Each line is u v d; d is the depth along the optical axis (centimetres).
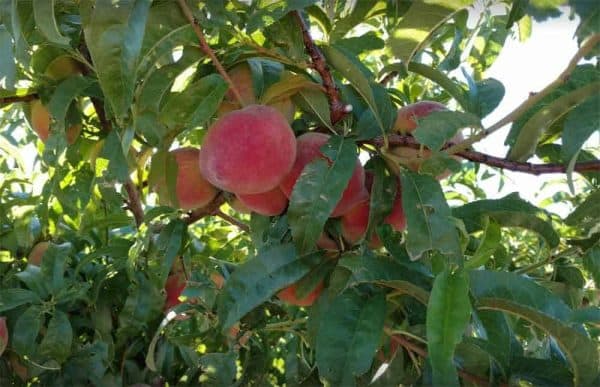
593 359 33
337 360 32
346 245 39
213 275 51
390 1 43
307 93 38
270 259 36
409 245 32
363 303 34
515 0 31
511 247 66
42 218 48
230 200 45
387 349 40
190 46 36
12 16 32
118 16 30
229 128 36
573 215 40
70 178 47
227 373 45
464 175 67
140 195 49
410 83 56
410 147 37
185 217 46
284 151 36
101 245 53
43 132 48
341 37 44
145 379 50
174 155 42
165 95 39
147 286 47
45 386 47
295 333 47
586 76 38
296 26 36
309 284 37
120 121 32
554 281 46
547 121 34
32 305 44
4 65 35
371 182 40
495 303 34
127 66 30
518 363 36
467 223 39
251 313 45
